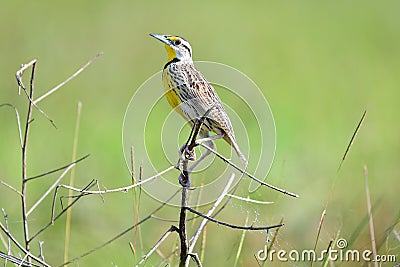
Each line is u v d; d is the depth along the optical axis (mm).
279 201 10945
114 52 20375
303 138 15008
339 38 23375
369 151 14016
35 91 17312
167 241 10703
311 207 11156
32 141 14398
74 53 19906
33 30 20578
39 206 11414
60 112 16469
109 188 12117
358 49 22375
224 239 10141
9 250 8391
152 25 22297
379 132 15289
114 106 17203
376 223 10750
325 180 12414
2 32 20266
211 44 21781
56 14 21859
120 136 14695
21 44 19797
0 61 18766
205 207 9461
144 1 23703
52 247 10312
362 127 15672
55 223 10867
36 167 13141
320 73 20031
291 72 20000
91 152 13891
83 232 10766
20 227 10805
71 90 17844
